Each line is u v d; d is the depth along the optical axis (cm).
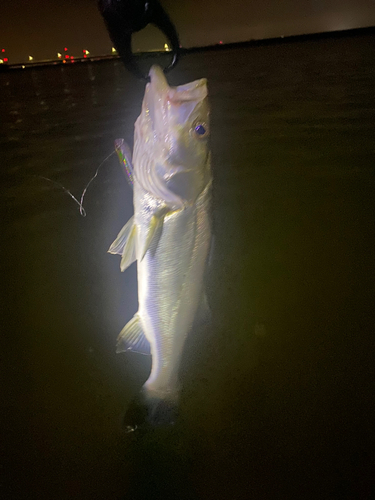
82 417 269
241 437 264
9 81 1902
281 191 545
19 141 797
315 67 1328
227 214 501
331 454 252
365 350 314
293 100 950
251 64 1595
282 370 304
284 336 331
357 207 494
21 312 348
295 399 284
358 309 352
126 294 367
